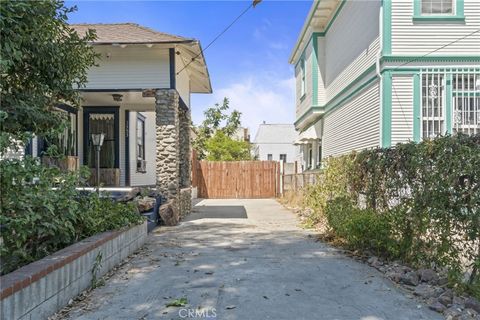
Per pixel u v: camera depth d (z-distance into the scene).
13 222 3.83
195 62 12.02
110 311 3.90
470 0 9.09
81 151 13.73
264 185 20.38
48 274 3.69
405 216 5.45
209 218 11.52
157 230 9.15
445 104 9.00
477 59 9.03
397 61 9.07
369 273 5.25
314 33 14.92
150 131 17.83
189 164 13.72
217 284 4.78
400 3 9.12
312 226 9.56
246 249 6.91
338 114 12.87
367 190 7.18
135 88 10.55
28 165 4.09
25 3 4.56
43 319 3.59
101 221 5.73
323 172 10.01
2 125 4.84
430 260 4.92
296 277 5.08
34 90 5.57
